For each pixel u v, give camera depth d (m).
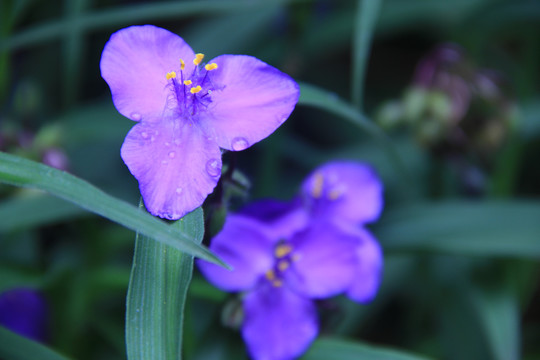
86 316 0.37
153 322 0.28
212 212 0.30
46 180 0.28
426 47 0.64
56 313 0.37
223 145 0.29
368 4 0.34
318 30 0.50
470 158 0.43
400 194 0.48
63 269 0.36
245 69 0.29
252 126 0.29
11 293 0.37
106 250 0.37
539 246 0.36
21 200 0.35
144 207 0.29
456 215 0.37
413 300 0.44
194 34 0.52
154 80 0.29
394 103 0.41
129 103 0.29
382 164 0.49
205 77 0.29
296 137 0.57
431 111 0.39
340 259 0.32
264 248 0.32
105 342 0.40
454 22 0.55
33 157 0.37
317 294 0.32
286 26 0.46
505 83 0.41
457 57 0.39
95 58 0.59
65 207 0.35
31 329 0.37
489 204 0.37
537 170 0.53
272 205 0.32
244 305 0.32
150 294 0.28
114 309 0.41
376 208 0.34
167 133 0.29
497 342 0.37
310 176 0.34
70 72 0.40
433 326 0.44
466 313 0.39
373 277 0.33
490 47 0.54
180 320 0.28
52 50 0.54
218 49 0.51
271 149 0.42
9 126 0.37
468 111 0.39
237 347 0.34
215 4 0.36
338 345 0.32
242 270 0.32
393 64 0.64
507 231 0.37
